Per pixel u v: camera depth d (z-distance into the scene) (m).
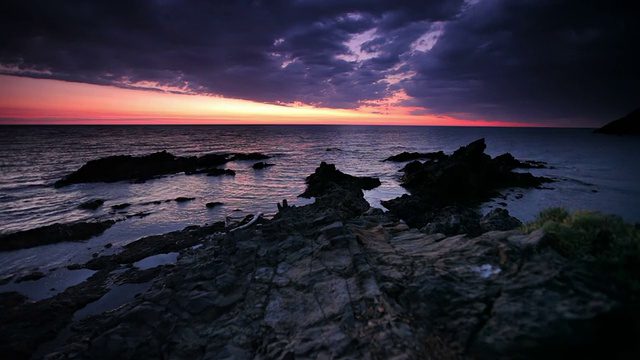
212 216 28.86
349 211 22.36
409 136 197.25
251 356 7.84
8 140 127.19
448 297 7.25
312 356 6.99
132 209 31.22
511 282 7.00
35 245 21.06
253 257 12.42
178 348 8.41
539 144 110.81
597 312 5.44
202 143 129.00
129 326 9.10
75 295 14.04
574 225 7.93
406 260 9.73
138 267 17.41
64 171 54.69
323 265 10.64
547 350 5.48
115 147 104.31
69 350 9.67
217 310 9.71
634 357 5.14
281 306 9.27
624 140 119.12
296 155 84.19
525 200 31.53
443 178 34.06
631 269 6.32
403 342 6.66
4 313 12.45
